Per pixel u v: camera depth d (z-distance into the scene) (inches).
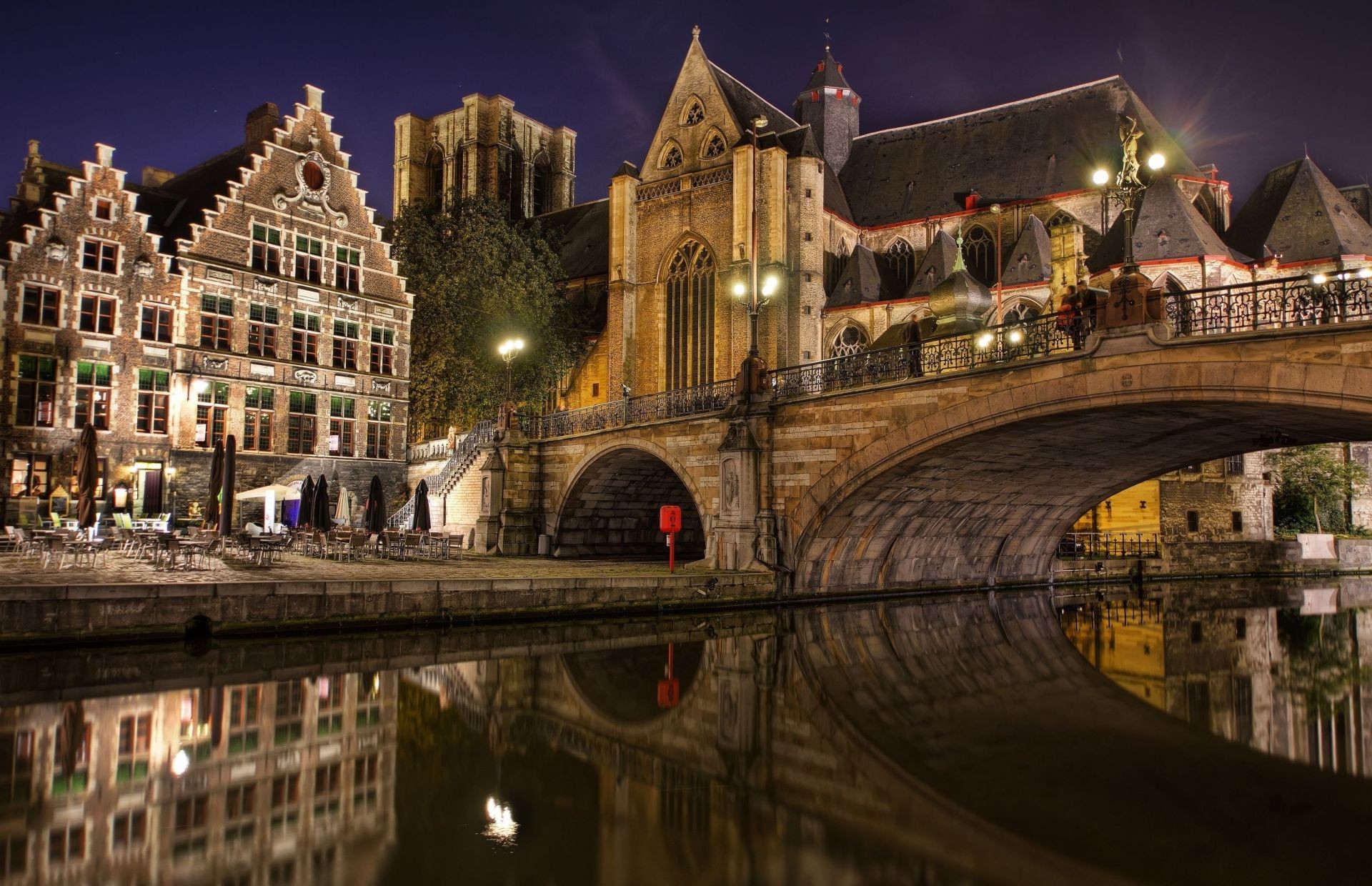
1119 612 1069.1
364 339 1648.6
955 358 882.8
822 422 983.0
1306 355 659.4
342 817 308.5
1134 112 2170.3
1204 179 2017.7
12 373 1258.0
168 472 1379.2
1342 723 475.2
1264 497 1813.5
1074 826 311.0
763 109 2402.8
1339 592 1401.3
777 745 420.5
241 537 1015.0
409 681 549.3
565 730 439.5
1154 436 927.7
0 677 537.0
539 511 1418.6
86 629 634.8
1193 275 1681.8
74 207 1327.5
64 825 297.7
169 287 1407.5
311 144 1598.2
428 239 1889.8
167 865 264.5
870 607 1027.3
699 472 1119.0
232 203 1489.9
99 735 410.9
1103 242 1844.2
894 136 2593.5
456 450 1588.3
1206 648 765.9
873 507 1031.6
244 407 1478.8
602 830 300.4
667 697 524.7
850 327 2095.2
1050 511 1291.8
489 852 277.9
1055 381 791.7
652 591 904.3
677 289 2165.4
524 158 3238.2
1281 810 328.5
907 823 311.6
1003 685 583.8
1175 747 422.3
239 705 473.4
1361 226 1796.3
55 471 1285.7
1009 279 1934.1
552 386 2057.1
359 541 1032.8
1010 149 2326.5
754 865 271.0
